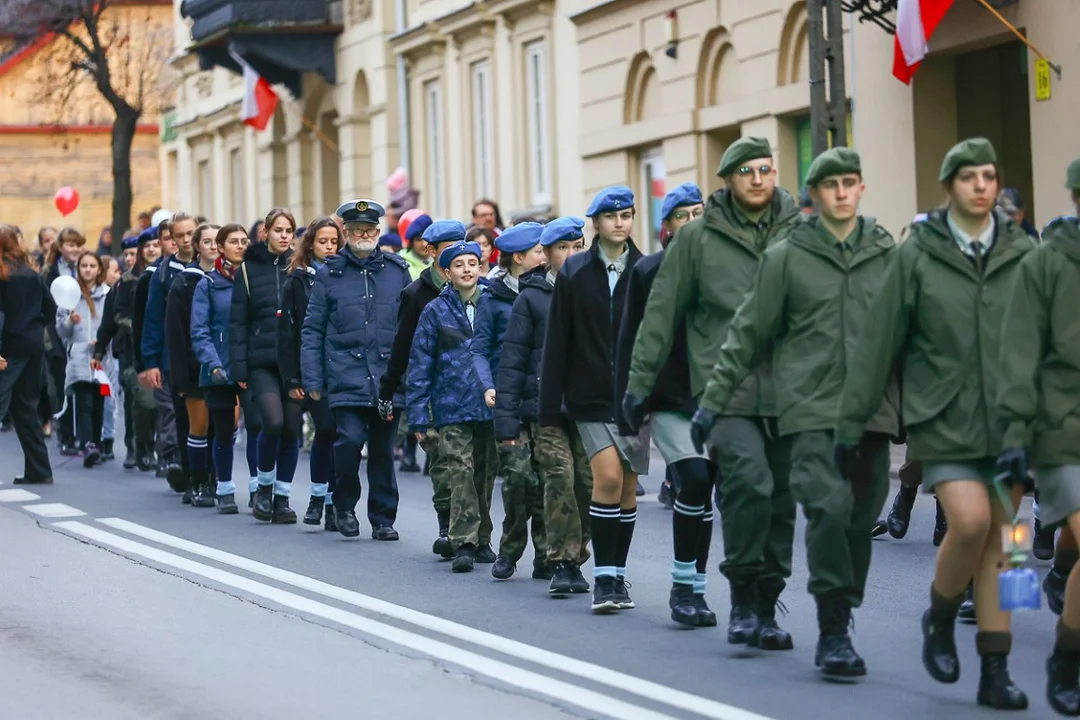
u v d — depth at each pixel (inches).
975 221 430.3
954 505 424.8
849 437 436.5
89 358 1090.7
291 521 810.2
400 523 807.1
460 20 1754.4
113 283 1106.7
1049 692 424.2
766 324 467.2
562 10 1594.5
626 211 561.6
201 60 2165.4
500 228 1039.6
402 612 575.8
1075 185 416.5
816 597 465.7
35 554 711.7
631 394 505.0
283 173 2269.9
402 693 459.8
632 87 1509.6
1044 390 415.8
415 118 1888.5
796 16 1290.6
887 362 433.4
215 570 668.1
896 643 514.3
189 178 2613.2
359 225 752.3
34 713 443.5
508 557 645.3
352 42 1999.3
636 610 573.3
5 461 1111.6
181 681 477.7
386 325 751.7
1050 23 1064.2
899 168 1197.1
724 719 423.2
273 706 446.9
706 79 1412.4
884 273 434.3
